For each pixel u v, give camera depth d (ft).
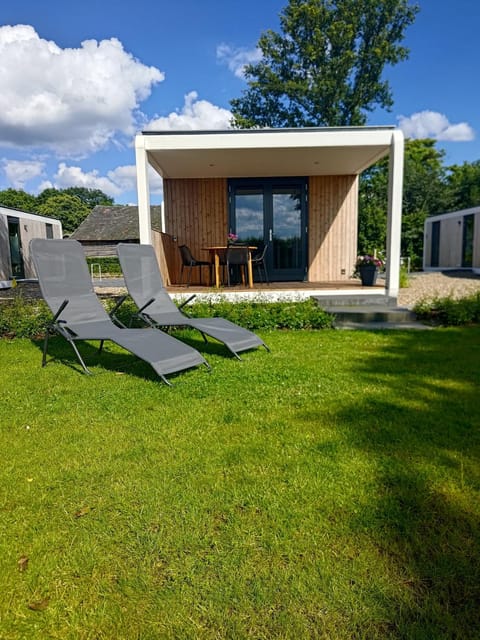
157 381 11.79
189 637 4.00
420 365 13.00
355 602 4.31
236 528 5.44
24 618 4.25
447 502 5.87
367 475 6.61
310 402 9.86
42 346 17.01
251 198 32.24
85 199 183.11
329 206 32.32
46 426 8.80
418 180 81.41
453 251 57.47
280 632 4.02
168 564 4.88
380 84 69.46
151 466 7.06
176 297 23.68
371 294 24.94
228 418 9.01
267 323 19.63
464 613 4.16
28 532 5.45
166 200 32.19
